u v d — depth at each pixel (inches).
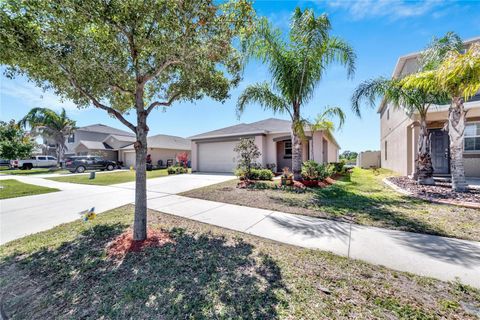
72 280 106.0
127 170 871.7
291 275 104.5
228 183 423.8
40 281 106.4
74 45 120.4
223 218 201.0
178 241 147.8
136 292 94.9
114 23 115.3
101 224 187.2
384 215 192.7
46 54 116.7
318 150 546.9
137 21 116.5
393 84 299.4
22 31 110.0
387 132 637.9
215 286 97.3
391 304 83.0
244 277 103.9
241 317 78.9
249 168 431.8
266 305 84.5
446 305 82.0
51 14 110.9
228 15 133.7
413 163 375.6
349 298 87.1
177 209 236.4
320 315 78.5
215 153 703.1
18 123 907.4
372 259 118.8
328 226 171.6
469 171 376.5
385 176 487.2
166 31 126.8
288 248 135.3
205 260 121.1
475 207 200.4
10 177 602.5
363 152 858.8
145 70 146.9
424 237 145.3
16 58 118.2
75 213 229.1
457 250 126.1
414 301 84.5
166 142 1067.9
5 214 227.6
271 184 373.7
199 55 138.2
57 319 81.7
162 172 734.5
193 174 637.9
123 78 144.0
